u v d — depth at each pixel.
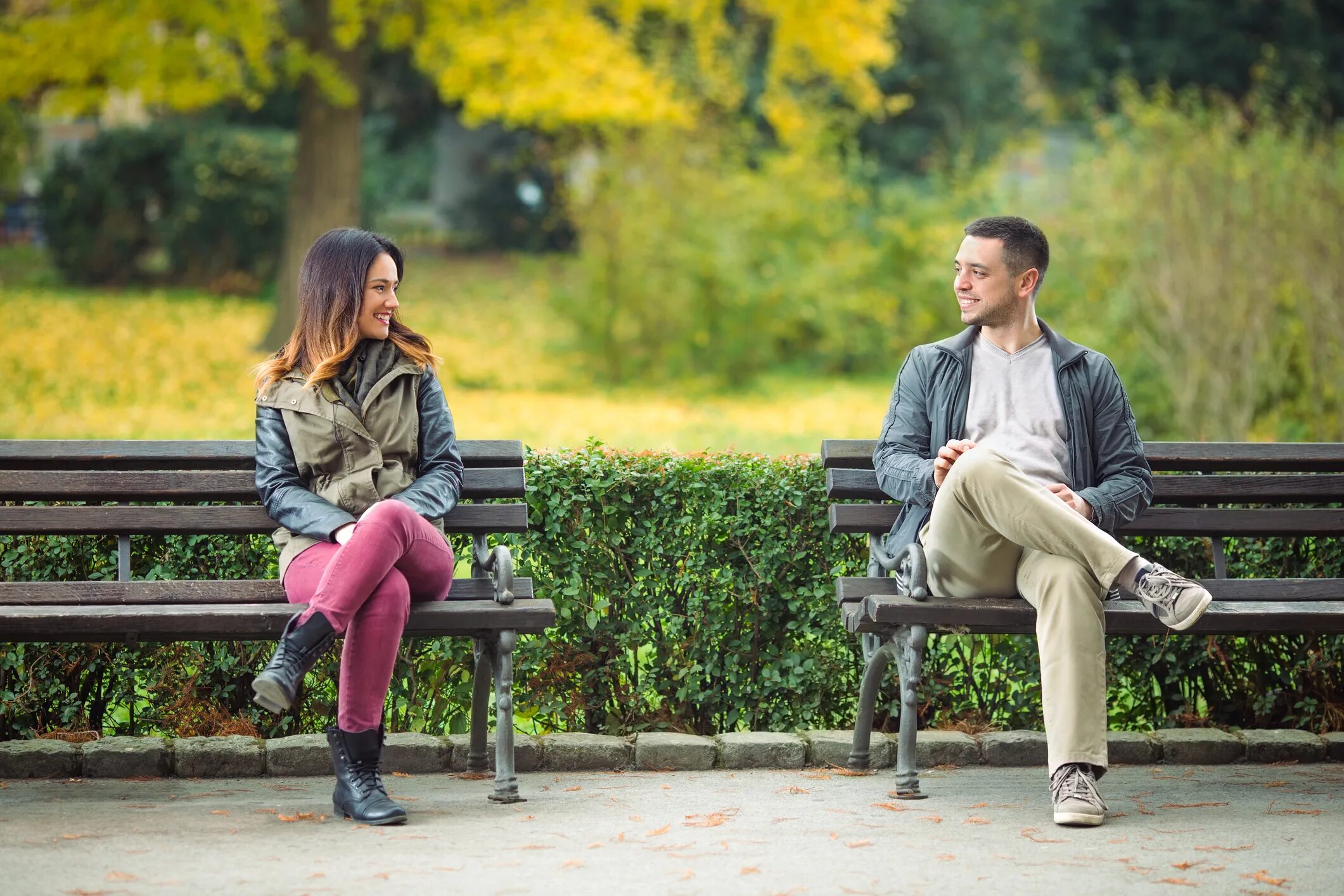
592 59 19.84
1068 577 4.60
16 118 31.02
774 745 5.55
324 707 5.75
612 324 21.48
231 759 5.27
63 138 43.88
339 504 4.86
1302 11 36.44
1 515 5.08
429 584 4.76
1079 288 18.33
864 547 5.93
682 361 21.50
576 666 5.86
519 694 5.88
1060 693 4.54
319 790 5.02
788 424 18.56
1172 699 6.18
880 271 24.08
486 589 5.05
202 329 24.31
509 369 22.12
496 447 5.46
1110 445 5.28
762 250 21.98
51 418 16.70
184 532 5.18
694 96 23.23
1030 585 4.71
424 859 3.97
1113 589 5.13
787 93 24.44
